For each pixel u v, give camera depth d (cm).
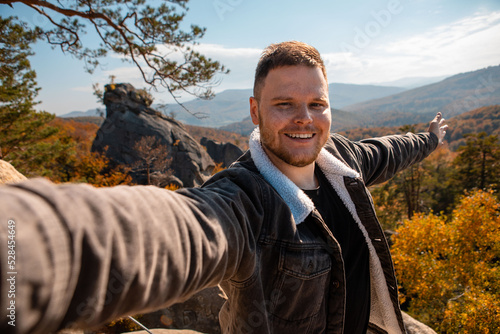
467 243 952
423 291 870
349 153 163
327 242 110
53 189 45
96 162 2097
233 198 86
